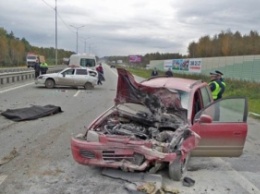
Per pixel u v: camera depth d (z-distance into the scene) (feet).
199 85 20.83
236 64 103.76
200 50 263.29
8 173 16.46
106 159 15.81
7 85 67.87
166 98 17.89
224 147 18.10
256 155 22.45
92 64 101.45
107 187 15.10
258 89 68.59
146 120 18.45
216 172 18.31
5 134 24.70
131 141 15.52
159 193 14.58
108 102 47.85
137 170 15.58
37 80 68.49
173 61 184.14
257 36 199.41
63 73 69.46
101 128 17.71
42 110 33.83
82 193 14.35
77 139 16.56
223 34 232.73
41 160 18.74
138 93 18.54
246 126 18.06
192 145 16.35
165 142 16.11
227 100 18.08
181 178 16.58
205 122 17.46
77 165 18.01
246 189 15.92
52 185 15.15
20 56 284.82
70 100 48.47
